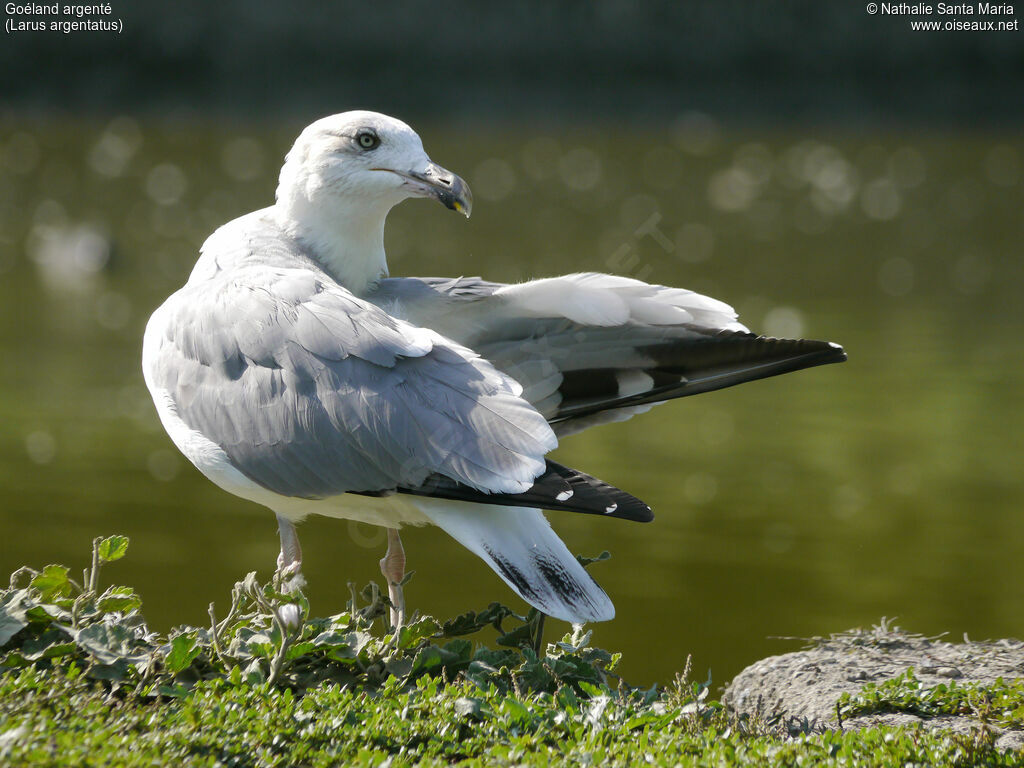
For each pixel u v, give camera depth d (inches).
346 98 1947.6
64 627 251.1
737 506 601.0
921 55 2017.7
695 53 2026.3
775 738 247.8
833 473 647.8
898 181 1611.7
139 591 485.7
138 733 220.7
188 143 1697.8
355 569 522.0
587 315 289.4
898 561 529.3
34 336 883.4
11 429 688.4
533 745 224.7
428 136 1817.2
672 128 1942.7
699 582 510.9
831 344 290.5
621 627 467.2
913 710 285.7
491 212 1373.0
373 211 304.5
